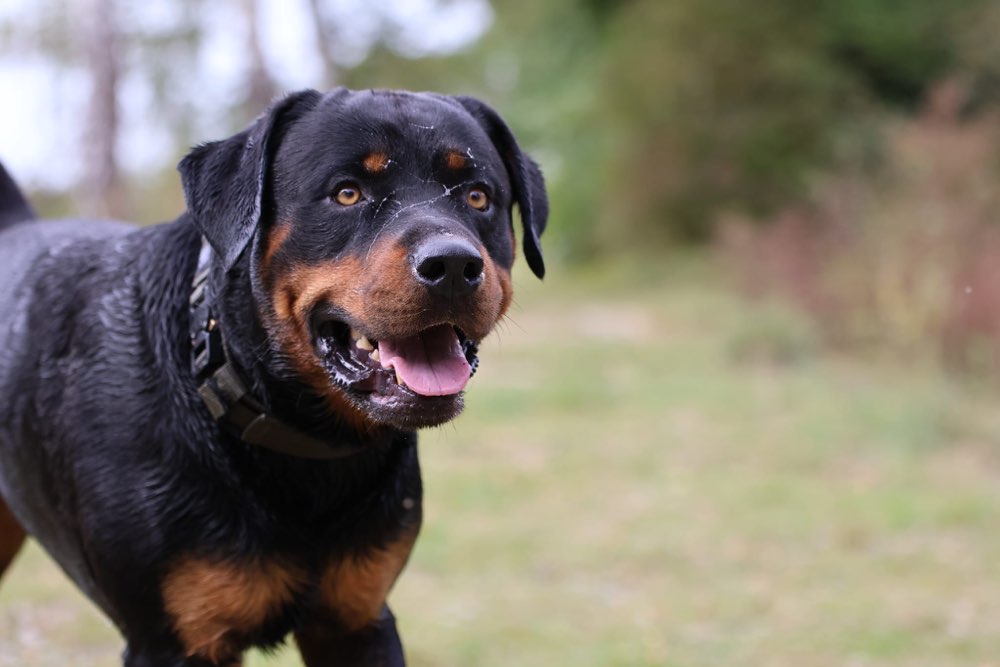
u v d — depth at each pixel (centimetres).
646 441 855
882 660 457
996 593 536
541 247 321
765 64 2217
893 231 1132
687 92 2262
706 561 586
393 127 286
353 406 280
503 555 593
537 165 336
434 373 275
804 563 581
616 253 2469
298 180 283
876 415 877
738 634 486
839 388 1012
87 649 466
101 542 283
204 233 286
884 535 626
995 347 955
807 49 2214
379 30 2047
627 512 672
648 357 1295
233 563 280
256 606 286
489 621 500
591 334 1565
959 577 558
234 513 281
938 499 679
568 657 460
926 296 1076
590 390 1045
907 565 577
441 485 730
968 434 830
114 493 281
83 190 1473
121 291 306
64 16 1560
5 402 321
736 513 666
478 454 823
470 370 281
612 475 758
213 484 280
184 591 280
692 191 2291
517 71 2947
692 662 454
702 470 768
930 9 2169
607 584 554
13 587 534
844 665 454
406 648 466
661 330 1570
